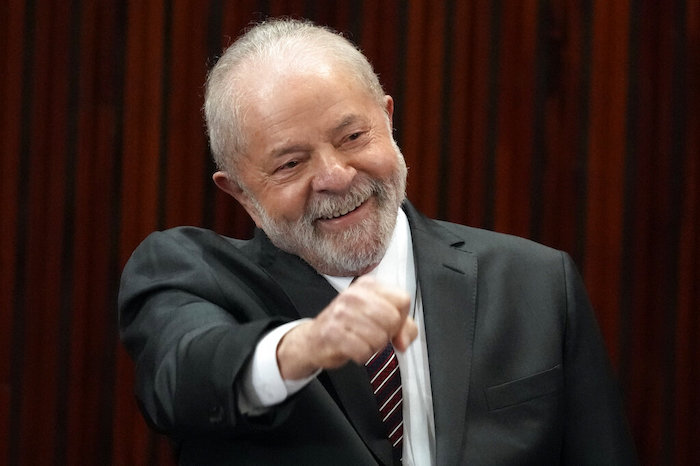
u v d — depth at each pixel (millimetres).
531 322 5547
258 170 5203
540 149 9164
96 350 9180
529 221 9156
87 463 9164
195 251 5516
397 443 5230
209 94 5398
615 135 9148
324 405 5070
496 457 5133
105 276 9180
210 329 4641
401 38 9234
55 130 9180
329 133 5062
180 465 5297
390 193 5230
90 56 9195
